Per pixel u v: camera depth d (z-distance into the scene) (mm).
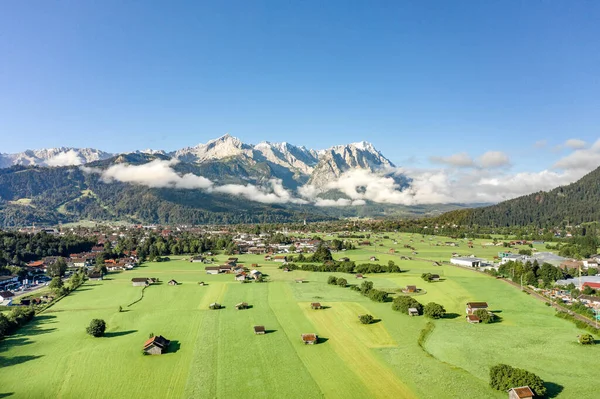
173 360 108188
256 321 142000
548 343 119125
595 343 118750
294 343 119938
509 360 107188
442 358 109125
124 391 91688
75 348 117750
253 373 99750
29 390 93000
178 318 146500
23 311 147375
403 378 96125
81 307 165250
